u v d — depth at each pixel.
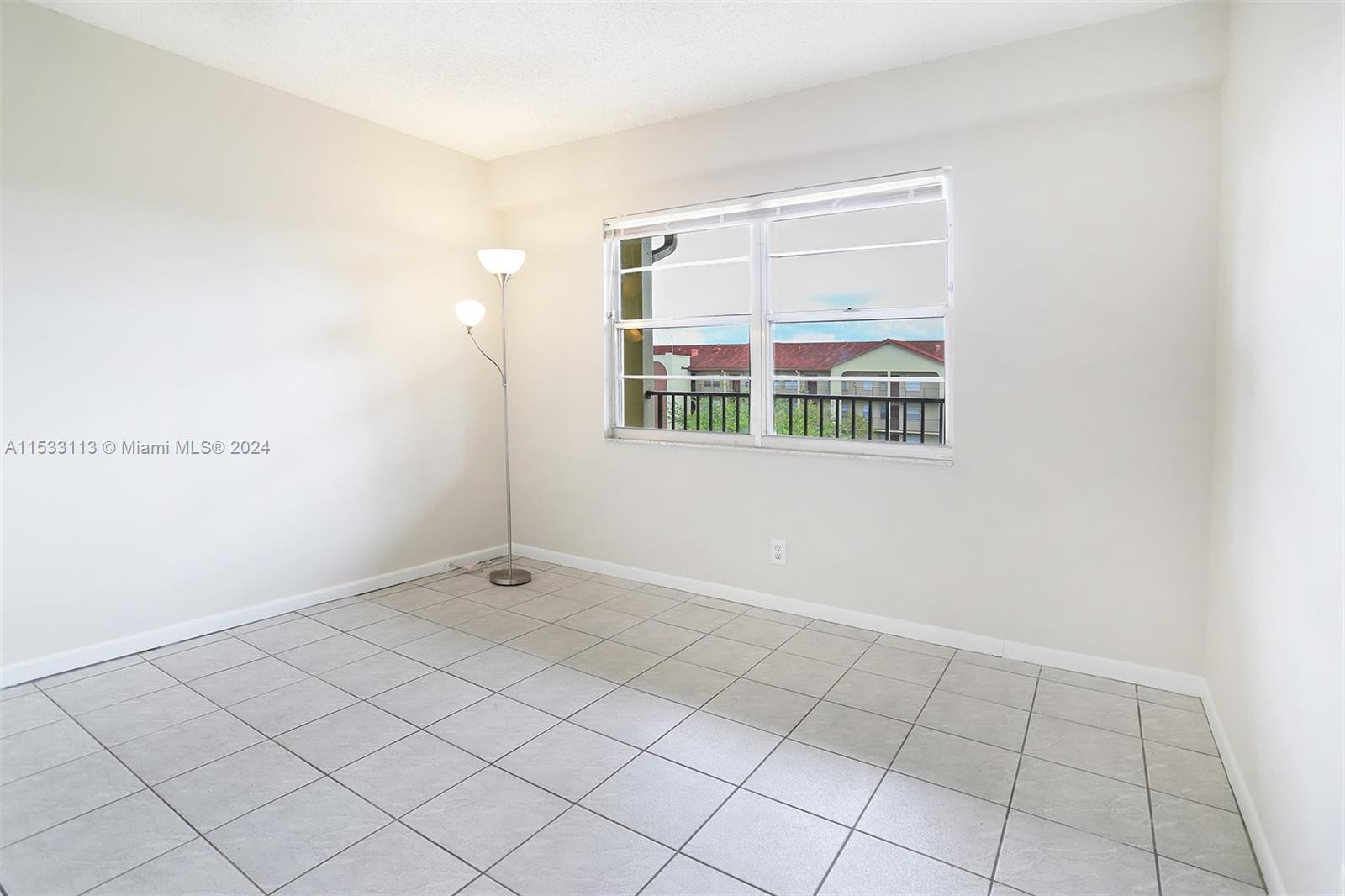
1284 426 1.71
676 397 4.30
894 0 2.57
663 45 2.96
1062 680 2.89
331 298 3.80
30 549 2.82
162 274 3.15
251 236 3.45
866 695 2.75
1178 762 2.28
